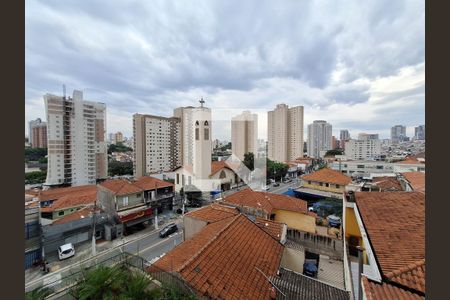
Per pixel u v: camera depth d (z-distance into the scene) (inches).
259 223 569.0
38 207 697.0
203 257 331.9
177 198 1328.7
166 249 778.2
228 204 768.3
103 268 267.0
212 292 279.7
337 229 828.0
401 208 372.2
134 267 306.8
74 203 985.5
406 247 272.1
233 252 370.6
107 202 968.3
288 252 502.6
